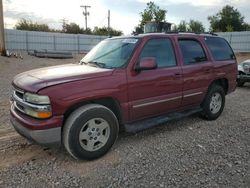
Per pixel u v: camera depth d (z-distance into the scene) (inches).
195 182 125.2
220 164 142.3
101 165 141.2
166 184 123.6
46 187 121.0
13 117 145.9
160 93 173.8
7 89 355.3
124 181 126.0
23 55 1031.0
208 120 219.8
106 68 158.6
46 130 129.4
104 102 153.4
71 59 1029.8
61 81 134.9
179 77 183.6
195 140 175.9
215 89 216.5
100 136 147.3
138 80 159.9
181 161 145.8
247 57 1167.0
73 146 137.1
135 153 155.4
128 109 158.7
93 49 198.8
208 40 219.5
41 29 1759.4
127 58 160.4
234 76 239.8
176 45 188.7
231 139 178.2
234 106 271.9
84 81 139.6
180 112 197.0
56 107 130.0
